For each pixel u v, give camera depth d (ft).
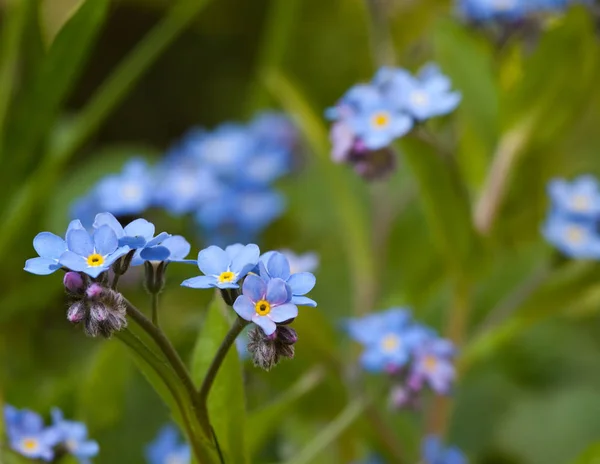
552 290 1.00
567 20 0.99
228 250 0.76
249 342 0.77
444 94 0.93
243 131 1.39
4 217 1.02
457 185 0.97
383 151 0.95
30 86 1.00
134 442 1.12
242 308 0.74
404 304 1.10
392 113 0.92
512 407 1.34
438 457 0.98
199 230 1.29
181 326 1.00
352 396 1.03
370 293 1.12
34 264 0.74
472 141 1.10
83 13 0.97
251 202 1.29
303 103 1.12
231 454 0.82
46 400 1.01
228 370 0.81
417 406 0.96
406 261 1.40
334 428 0.96
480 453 1.27
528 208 1.15
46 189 1.08
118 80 1.08
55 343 1.31
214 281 0.74
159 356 0.79
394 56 1.14
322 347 0.98
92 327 0.75
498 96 1.05
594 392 1.36
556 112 1.02
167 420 1.14
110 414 1.00
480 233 0.99
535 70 1.00
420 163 0.97
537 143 1.06
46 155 1.04
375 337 0.96
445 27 1.08
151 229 0.76
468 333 1.40
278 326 0.76
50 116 1.01
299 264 1.00
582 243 0.99
